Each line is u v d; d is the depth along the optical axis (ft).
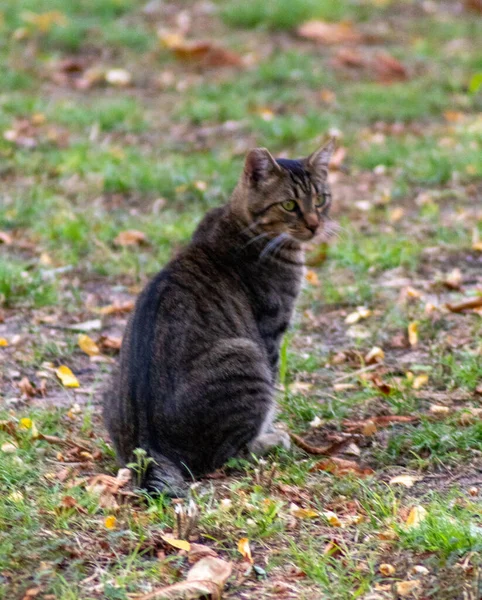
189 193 52.39
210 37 77.87
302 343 37.88
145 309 28.78
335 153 57.52
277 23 80.18
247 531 24.57
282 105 66.39
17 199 50.21
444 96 68.49
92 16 79.97
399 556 23.44
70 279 43.55
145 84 69.62
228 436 28.12
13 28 75.61
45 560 23.39
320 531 24.82
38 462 28.60
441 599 21.76
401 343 37.01
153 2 83.15
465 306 39.06
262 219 31.35
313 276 42.93
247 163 31.37
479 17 87.10
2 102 62.80
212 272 30.12
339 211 50.72
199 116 62.95
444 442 28.89
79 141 58.54
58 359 36.83
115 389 28.45
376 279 43.27
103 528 24.76
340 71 73.05
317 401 33.06
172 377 27.63
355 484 26.94
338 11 82.84
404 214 50.44
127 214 50.21
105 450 29.60
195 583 22.16
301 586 22.59
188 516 24.39
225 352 28.43
